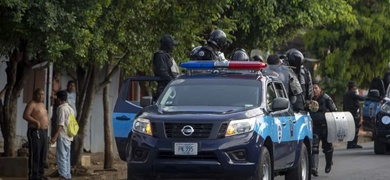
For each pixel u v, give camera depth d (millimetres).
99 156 34812
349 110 40844
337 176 27438
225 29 29719
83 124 27328
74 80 29891
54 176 26516
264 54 37688
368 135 49688
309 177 24531
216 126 19109
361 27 50875
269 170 20125
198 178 19219
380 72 52094
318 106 26594
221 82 21078
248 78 21219
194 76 21469
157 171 19219
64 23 19328
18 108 32500
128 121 22359
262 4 32875
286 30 37219
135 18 24297
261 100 20531
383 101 35531
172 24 25781
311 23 35719
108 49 23422
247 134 19172
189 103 20562
